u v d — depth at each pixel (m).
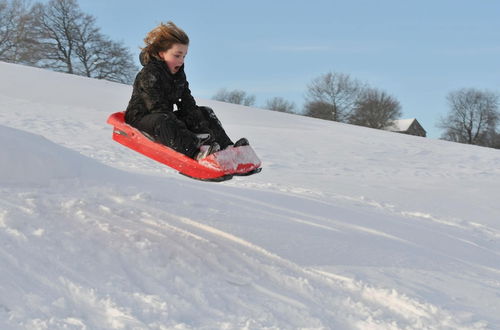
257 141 15.42
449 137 63.06
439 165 14.20
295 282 3.10
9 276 2.57
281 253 3.54
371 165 13.02
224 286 2.93
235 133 16.64
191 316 2.51
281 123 21.55
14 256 2.79
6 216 3.30
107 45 53.00
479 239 5.82
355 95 61.53
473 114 61.31
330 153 14.49
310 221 4.85
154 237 3.54
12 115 13.80
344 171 11.55
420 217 6.89
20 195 3.86
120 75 53.59
